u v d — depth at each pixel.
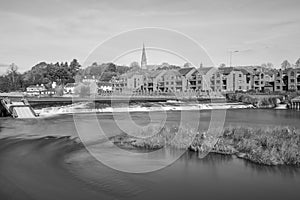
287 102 69.50
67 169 16.98
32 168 17.23
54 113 49.22
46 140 26.17
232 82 92.31
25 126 35.78
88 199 12.88
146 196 13.33
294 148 20.06
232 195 13.56
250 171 16.95
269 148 21.00
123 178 15.41
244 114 52.38
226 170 16.91
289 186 14.69
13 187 14.16
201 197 13.41
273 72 101.88
